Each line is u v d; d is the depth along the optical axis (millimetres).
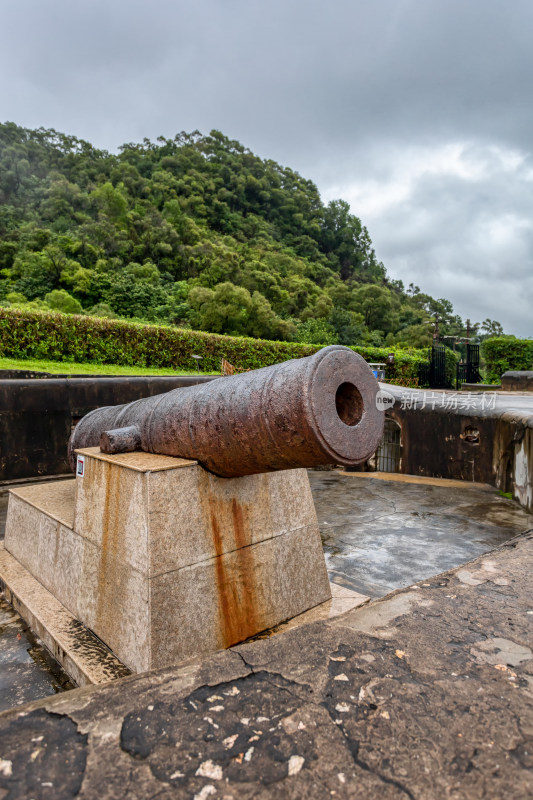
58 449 6711
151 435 2371
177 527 2074
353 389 1816
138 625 2010
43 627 2420
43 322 10766
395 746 970
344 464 1774
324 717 1057
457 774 898
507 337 20094
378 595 2977
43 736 1015
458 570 1950
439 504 5160
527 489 4949
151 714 1078
